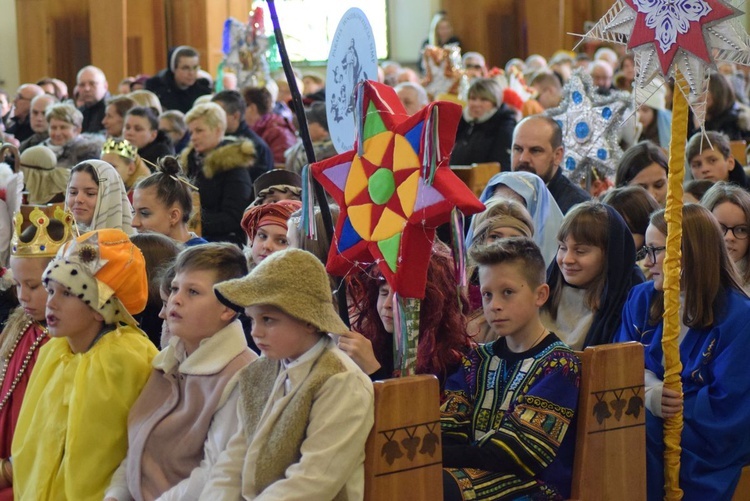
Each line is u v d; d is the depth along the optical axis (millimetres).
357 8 3572
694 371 3920
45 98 10969
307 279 3064
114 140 7223
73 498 3664
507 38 19234
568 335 4312
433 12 20609
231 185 7621
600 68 12430
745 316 3900
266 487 3033
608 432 3477
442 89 14227
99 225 5789
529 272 3504
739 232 4562
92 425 3668
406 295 3186
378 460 3006
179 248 4465
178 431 3523
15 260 4078
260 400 3244
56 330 3734
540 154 5934
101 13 18141
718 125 8711
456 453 3367
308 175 3373
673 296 3758
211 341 3529
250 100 10477
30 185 8352
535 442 3344
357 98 3311
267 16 13445
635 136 8414
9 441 4230
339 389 3012
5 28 18984
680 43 3672
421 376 3096
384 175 3230
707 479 3828
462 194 3037
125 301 3771
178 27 18391
